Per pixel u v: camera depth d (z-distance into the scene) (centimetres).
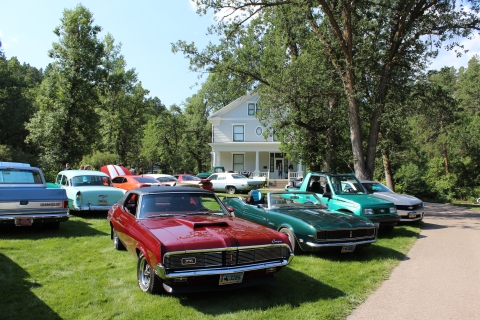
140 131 4541
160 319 407
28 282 521
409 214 1144
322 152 2036
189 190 625
